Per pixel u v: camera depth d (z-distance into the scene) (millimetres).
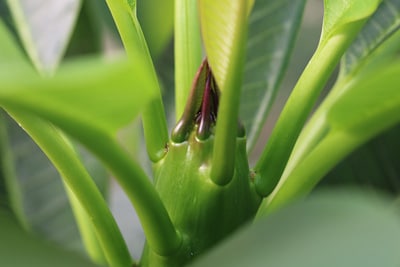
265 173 303
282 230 215
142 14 477
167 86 455
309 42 737
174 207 300
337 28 298
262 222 218
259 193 303
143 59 308
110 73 203
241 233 219
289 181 304
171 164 301
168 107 452
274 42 423
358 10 293
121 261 310
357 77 364
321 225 214
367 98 265
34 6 442
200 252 300
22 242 225
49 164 453
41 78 203
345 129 291
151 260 304
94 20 483
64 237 446
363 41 372
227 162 290
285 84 737
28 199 448
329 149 300
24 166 450
